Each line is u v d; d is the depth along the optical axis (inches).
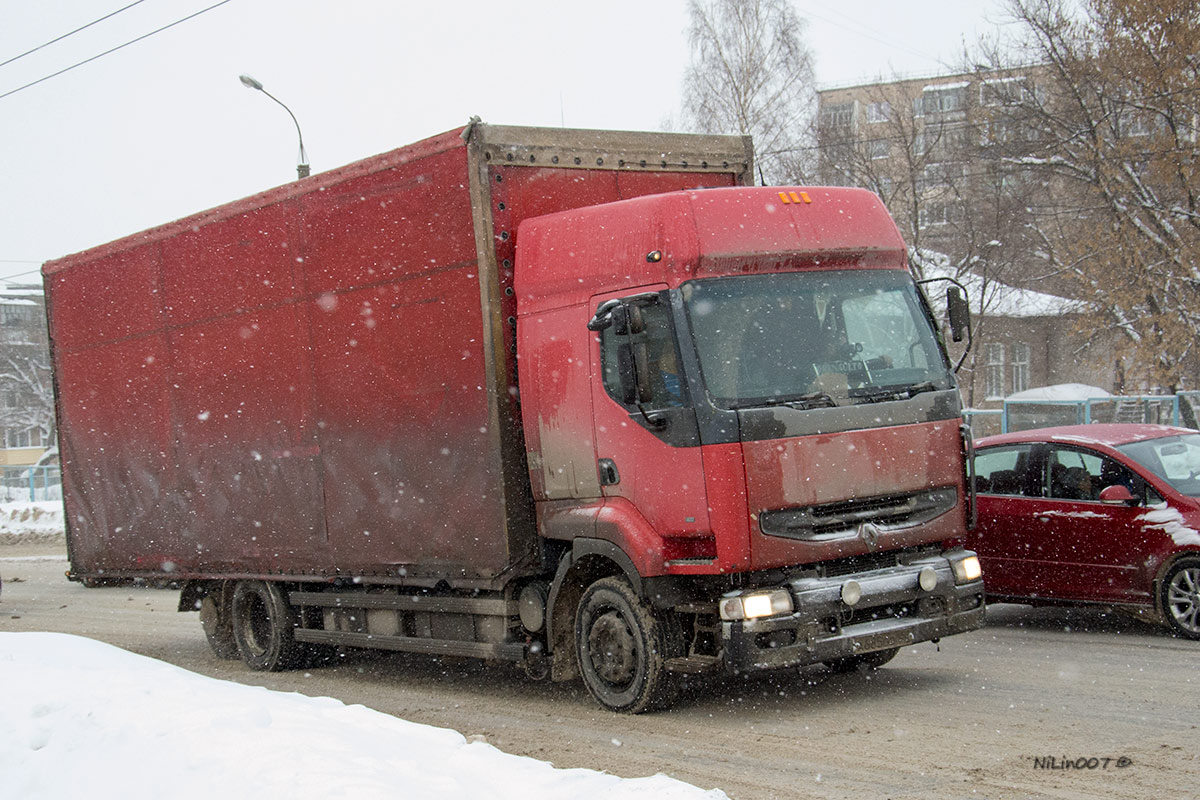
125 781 204.4
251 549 425.1
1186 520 362.3
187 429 449.7
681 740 271.3
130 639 537.6
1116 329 1195.3
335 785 181.8
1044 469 402.3
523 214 332.5
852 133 1417.3
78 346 504.7
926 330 316.2
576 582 324.2
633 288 296.7
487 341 325.4
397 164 353.1
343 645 403.5
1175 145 1083.3
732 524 274.7
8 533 1307.8
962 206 1397.6
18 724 245.9
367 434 370.0
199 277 438.6
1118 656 339.9
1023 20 1164.5
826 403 288.7
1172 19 1055.6
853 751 249.1
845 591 282.0
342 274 376.2
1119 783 213.0
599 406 302.7
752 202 298.7
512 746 276.1
